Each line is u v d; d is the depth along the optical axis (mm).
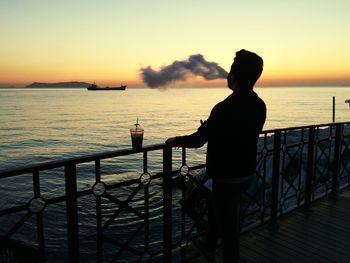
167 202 2664
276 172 3689
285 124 67125
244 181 2152
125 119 77875
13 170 1690
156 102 181375
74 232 2043
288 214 4156
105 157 2131
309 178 4297
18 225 1794
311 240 3434
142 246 9453
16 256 1814
